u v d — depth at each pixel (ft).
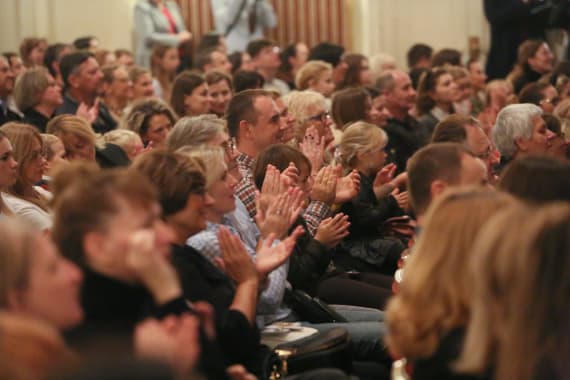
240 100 37.96
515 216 17.33
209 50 62.85
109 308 18.84
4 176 29.27
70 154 36.01
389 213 38.17
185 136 32.68
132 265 18.54
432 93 54.65
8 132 31.35
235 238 24.04
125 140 37.96
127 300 18.94
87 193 18.89
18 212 30.40
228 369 21.33
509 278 16.98
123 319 18.90
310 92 42.88
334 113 46.78
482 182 25.76
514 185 23.12
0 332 13.94
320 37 84.02
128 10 79.15
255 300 23.77
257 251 27.50
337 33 84.33
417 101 55.01
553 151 39.60
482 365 17.26
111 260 18.72
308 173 33.37
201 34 80.12
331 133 42.50
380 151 38.60
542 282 16.88
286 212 27.89
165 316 18.63
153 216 19.06
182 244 23.88
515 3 70.49
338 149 39.70
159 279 18.78
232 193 26.99
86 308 18.75
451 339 18.02
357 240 37.55
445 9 83.15
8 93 49.44
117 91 53.83
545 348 16.97
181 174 23.40
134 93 56.24
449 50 66.74
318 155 37.45
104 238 18.71
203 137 32.42
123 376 11.53
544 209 17.28
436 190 25.59
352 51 84.64
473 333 17.33
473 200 18.47
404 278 18.94
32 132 31.50
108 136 38.19
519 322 16.92
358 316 30.73
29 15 75.61
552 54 66.85
